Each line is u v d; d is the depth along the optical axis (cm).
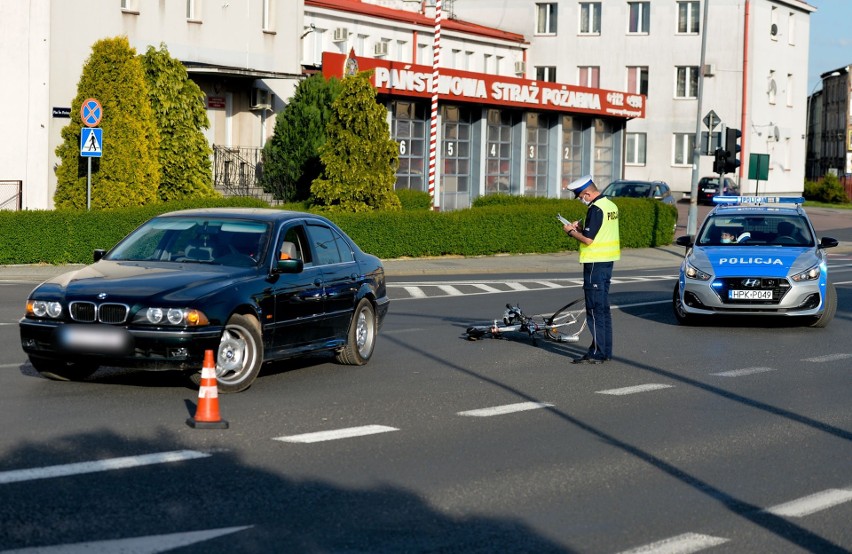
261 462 771
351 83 2969
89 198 2550
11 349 1300
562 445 860
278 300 1095
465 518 650
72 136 2708
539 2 6588
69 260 2442
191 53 3350
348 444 840
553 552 591
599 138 5297
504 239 3180
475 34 5881
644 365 1302
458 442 859
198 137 2919
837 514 681
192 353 992
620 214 3625
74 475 720
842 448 873
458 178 4422
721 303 1641
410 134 4100
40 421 889
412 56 5366
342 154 2975
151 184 2744
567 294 2212
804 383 1192
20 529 600
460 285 2392
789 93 6938
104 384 1070
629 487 735
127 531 602
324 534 609
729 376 1231
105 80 2681
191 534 600
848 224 5469
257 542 591
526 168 4803
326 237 1232
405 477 743
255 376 1060
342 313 1214
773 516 673
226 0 3472
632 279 2662
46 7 2927
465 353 1373
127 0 3158
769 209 1842
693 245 1783
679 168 6475
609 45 6512
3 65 2966
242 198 2794
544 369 1255
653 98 6488
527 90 4512
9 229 2391
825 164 12262
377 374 1195
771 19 6619
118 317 995
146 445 811
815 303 1639
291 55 3753
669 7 6419
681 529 641
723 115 6406
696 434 916
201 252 1117
